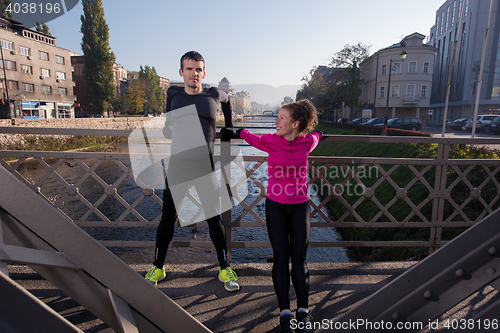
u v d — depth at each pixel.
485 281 1.00
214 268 2.43
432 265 1.08
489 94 48.44
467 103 50.00
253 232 7.78
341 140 2.32
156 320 1.13
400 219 6.83
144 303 1.11
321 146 21.61
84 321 1.73
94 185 11.33
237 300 2.01
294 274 1.72
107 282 1.08
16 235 1.07
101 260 1.07
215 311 1.89
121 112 63.00
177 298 2.02
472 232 1.05
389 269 2.43
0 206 1.05
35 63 38.81
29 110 37.91
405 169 8.83
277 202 1.84
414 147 10.23
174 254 6.38
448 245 1.07
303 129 1.84
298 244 1.77
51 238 1.06
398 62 42.59
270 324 1.79
